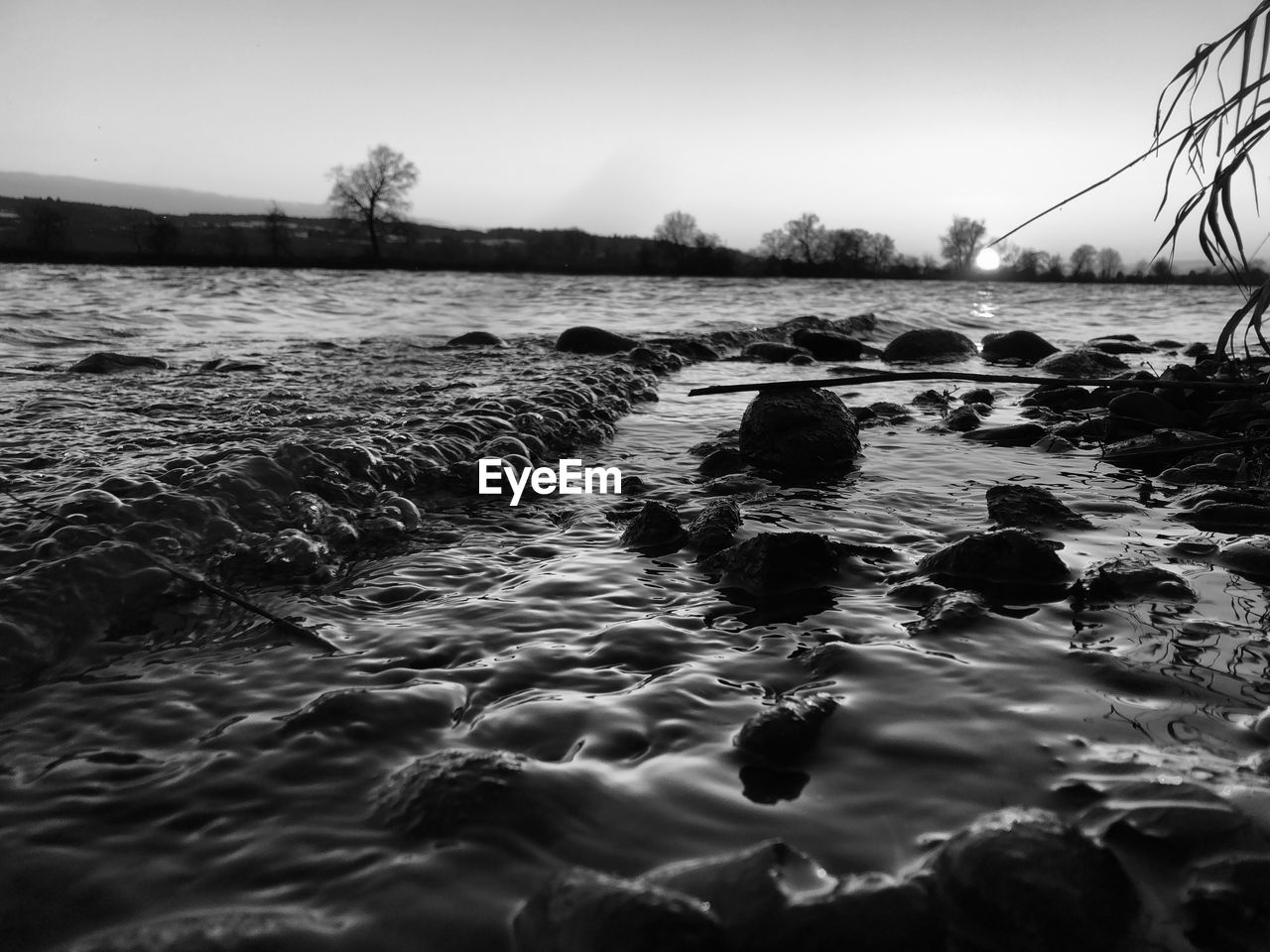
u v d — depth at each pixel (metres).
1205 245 2.57
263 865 1.27
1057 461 4.29
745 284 45.09
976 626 2.13
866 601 2.37
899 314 19.30
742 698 1.80
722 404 6.61
